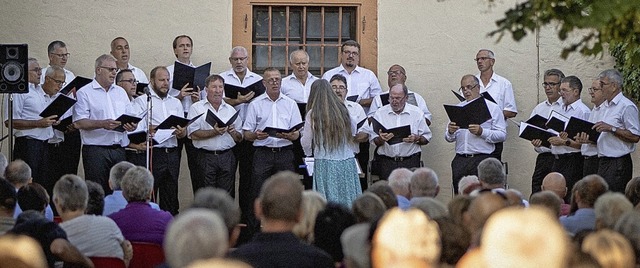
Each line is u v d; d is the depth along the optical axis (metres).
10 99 15.27
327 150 14.74
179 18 18.08
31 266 6.91
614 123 16.20
